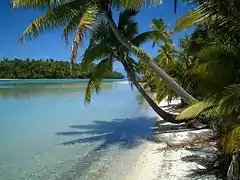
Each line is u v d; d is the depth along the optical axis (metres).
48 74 96.75
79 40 9.87
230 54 6.65
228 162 7.58
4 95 40.50
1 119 20.39
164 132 14.64
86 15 10.33
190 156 9.88
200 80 7.86
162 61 32.19
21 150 12.27
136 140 13.55
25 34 11.19
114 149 12.16
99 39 13.77
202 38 11.04
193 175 8.13
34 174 9.44
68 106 28.20
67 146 12.81
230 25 6.55
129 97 40.22
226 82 6.68
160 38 13.94
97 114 22.70
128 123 18.36
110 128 16.77
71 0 11.66
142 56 11.73
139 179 8.51
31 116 21.73
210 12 6.43
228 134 6.00
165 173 8.59
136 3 10.46
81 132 15.73
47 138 14.41
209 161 9.11
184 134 13.66
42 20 11.17
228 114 6.21
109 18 11.59
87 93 14.79
